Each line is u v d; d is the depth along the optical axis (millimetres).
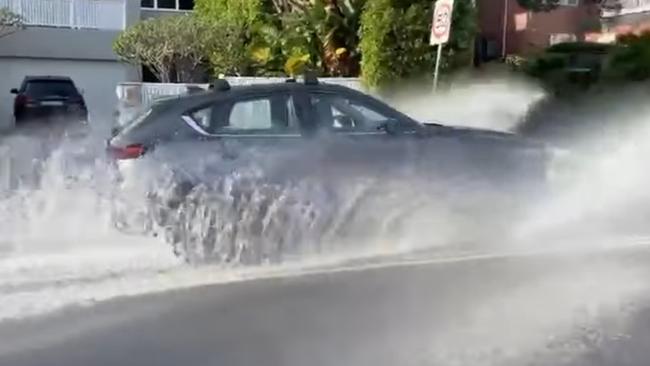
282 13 25344
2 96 27062
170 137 9023
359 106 9547
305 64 23688
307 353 5914
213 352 5945
